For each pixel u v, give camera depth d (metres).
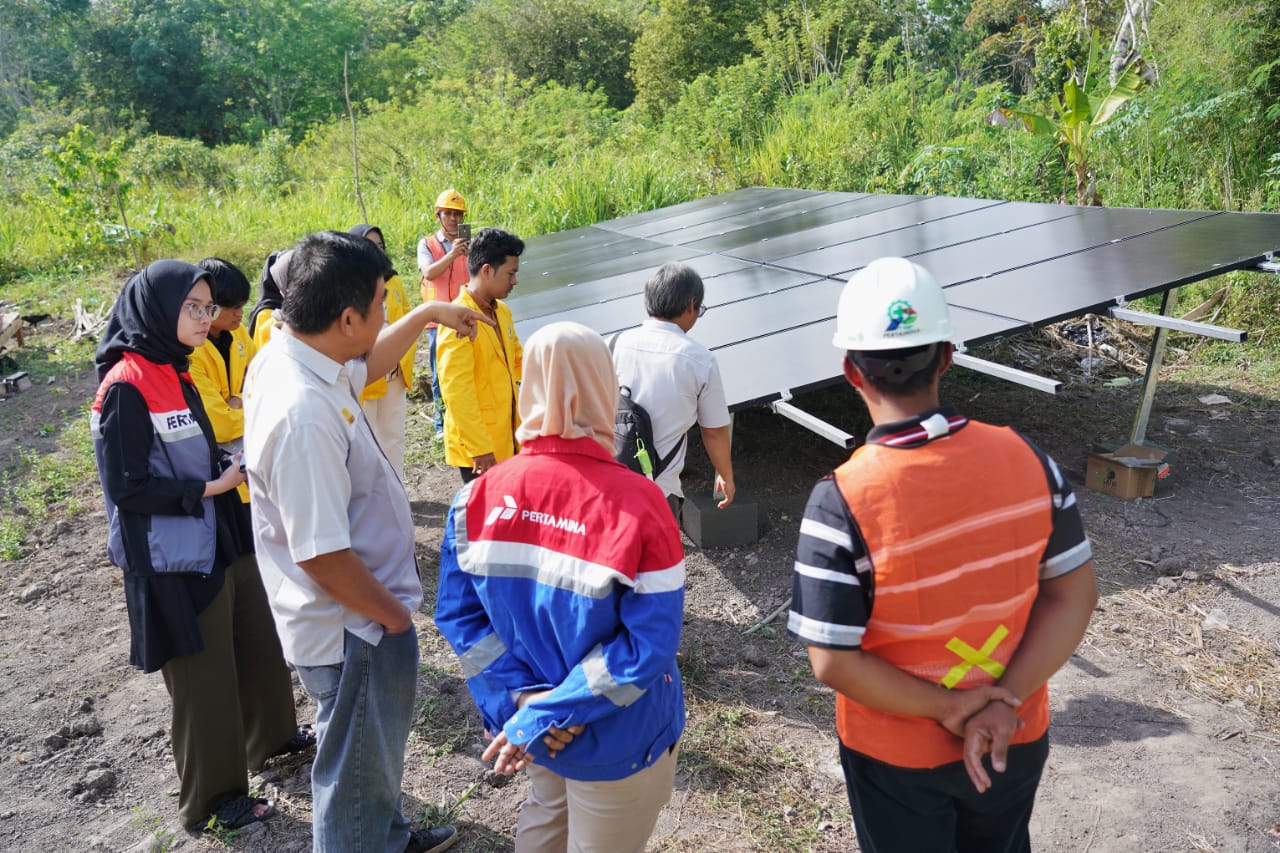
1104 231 5.89
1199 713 3.45
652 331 3.75
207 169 23.91
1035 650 1.74
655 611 1.89
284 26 50.28
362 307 2.31
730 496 4.02
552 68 37.47
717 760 3.38
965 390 7.11
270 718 3.43
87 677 4.25
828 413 6.91
